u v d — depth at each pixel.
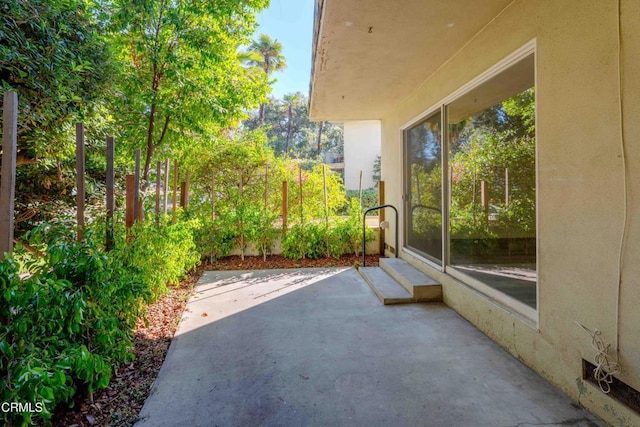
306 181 7.59
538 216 2.46
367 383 2.37
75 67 3.73
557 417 1.98
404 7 2.76
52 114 3.81
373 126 17.56
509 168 2.93
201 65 5.46
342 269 5.95
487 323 3.13
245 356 2.79
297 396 2.22
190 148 7.14
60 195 5.43
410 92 5.09
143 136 6.05
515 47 2.68
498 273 3.07
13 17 3.35
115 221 3.15
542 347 2.42
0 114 3.41
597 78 1.94
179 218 5.39
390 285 4.54
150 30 5.25
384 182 6.80
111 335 2.12
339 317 3.65
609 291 1.89
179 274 4.36
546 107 2.36
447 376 2.44
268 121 34.91
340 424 1.95
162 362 2.71
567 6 2.15
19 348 1.55
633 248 1.76
